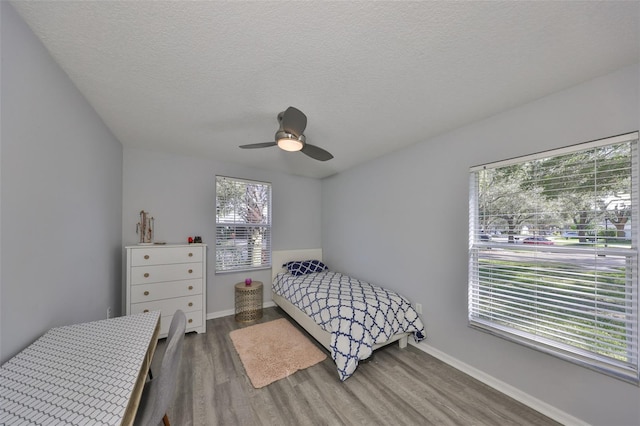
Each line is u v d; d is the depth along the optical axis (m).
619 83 1.38
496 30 1.10
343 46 1.21
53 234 1.33
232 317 3.34
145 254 2.54
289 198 4.05
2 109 0.95
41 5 0.97
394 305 2.42
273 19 1.04
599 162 1.46
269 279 3.83
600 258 1.44
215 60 1.32
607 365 1.38
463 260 2.14
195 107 1.85
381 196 3.09
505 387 1.80
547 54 1.26
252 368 2.09
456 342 2.17
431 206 2.44
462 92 1.63
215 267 3.35
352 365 1.93
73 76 1.45
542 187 1.70
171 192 3.05
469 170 2.11
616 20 1.04
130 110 1.89
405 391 1.83
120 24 1.07
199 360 2.23
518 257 1.81
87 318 1.78
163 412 1.00
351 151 2.89
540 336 1.67
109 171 2.29
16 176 1.03
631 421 1.30
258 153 3.03
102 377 0.91
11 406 0.75
